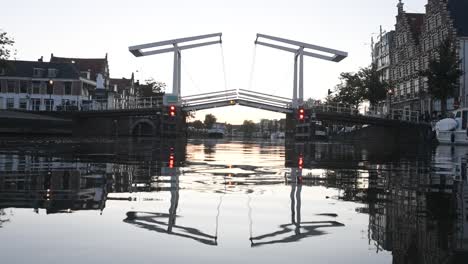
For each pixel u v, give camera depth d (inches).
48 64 2755.9
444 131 1349.7
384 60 2630.4
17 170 344.5
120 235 145.6
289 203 214.2
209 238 143.4
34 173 324.8
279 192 251.9
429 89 1533.0
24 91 2696.9
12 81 2682.1
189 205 205.0
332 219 176.1
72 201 210.5
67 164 403.9
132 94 3764.8
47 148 683.4
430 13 1939.0
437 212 192.4
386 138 1798.7
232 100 1624.0
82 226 157.9
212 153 701.9
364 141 1728.6
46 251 125.5
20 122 1536.7
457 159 587.5
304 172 380.5
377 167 442.6
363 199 228.5
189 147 926.4
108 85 3191.4
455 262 119.7
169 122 1589.6
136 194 236.4
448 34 1744.6
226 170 391.2
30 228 153.6
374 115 1792.6
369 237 146.6
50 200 212.1
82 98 2792.8
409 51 2188.7
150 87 3535.9
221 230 155.0
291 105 1621.6
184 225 162.2
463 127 1318.9
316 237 146.2
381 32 2672.2
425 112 1822.1
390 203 216.1
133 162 453.1
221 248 131.6
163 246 132.8
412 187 279.7
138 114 1769.2
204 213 185.9
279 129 5275.6
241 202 215.5
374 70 2174.0
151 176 327.3
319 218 177.8
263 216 181.0
